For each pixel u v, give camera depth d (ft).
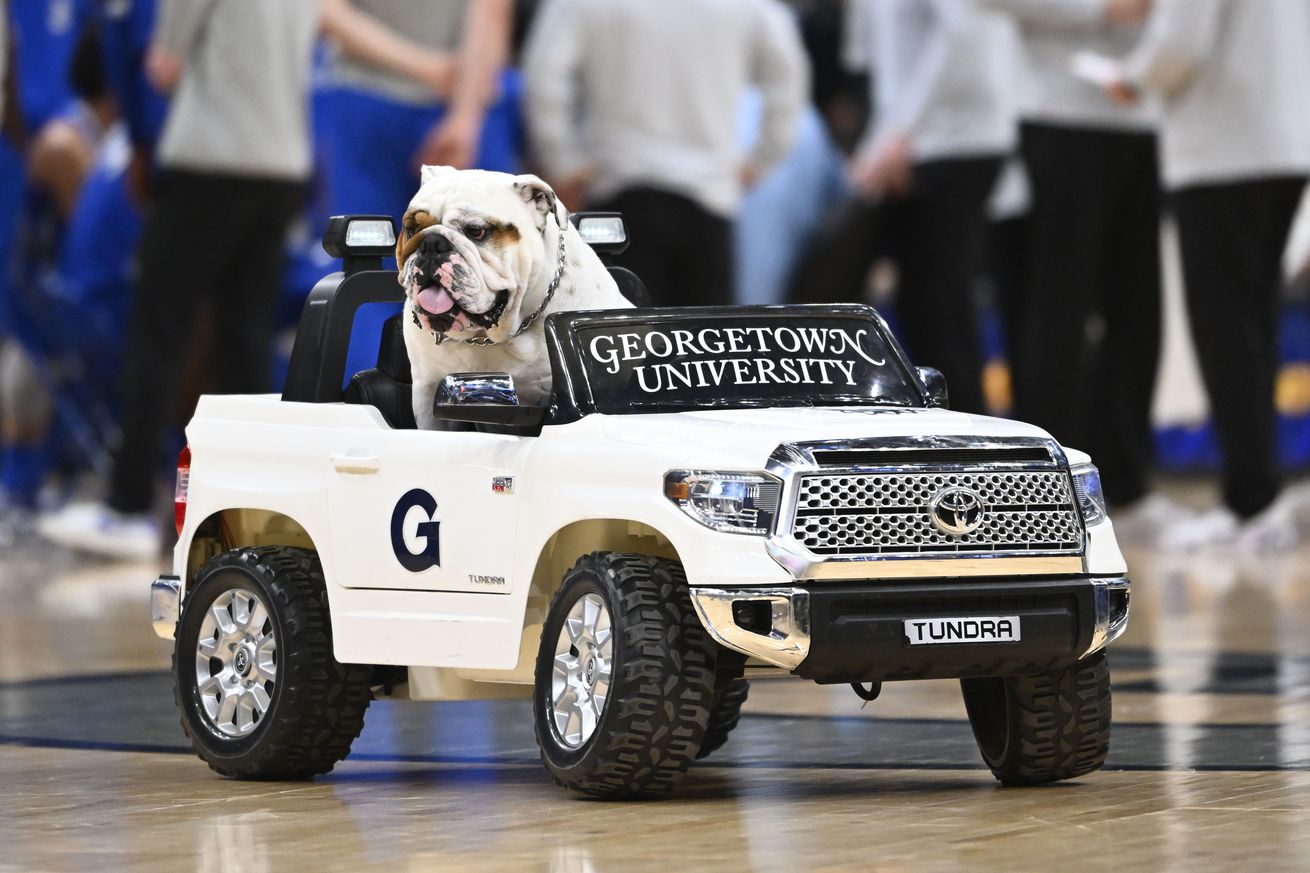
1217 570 50.98
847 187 62.03
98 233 61.16
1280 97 53.88
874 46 59.26
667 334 23.63
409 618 23.49
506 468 22.74
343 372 25.88
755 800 21.76
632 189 53.83
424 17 55.06
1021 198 63.26
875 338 24.67
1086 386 62.28
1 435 65.31
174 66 52.90
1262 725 27.27
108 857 19.04
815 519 20.89
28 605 47.19
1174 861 17.79
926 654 21.09
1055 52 58.34
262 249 54.95
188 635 25.22
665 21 53.57
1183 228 55.26
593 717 21.48
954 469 21.44
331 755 24.30
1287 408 78.84
